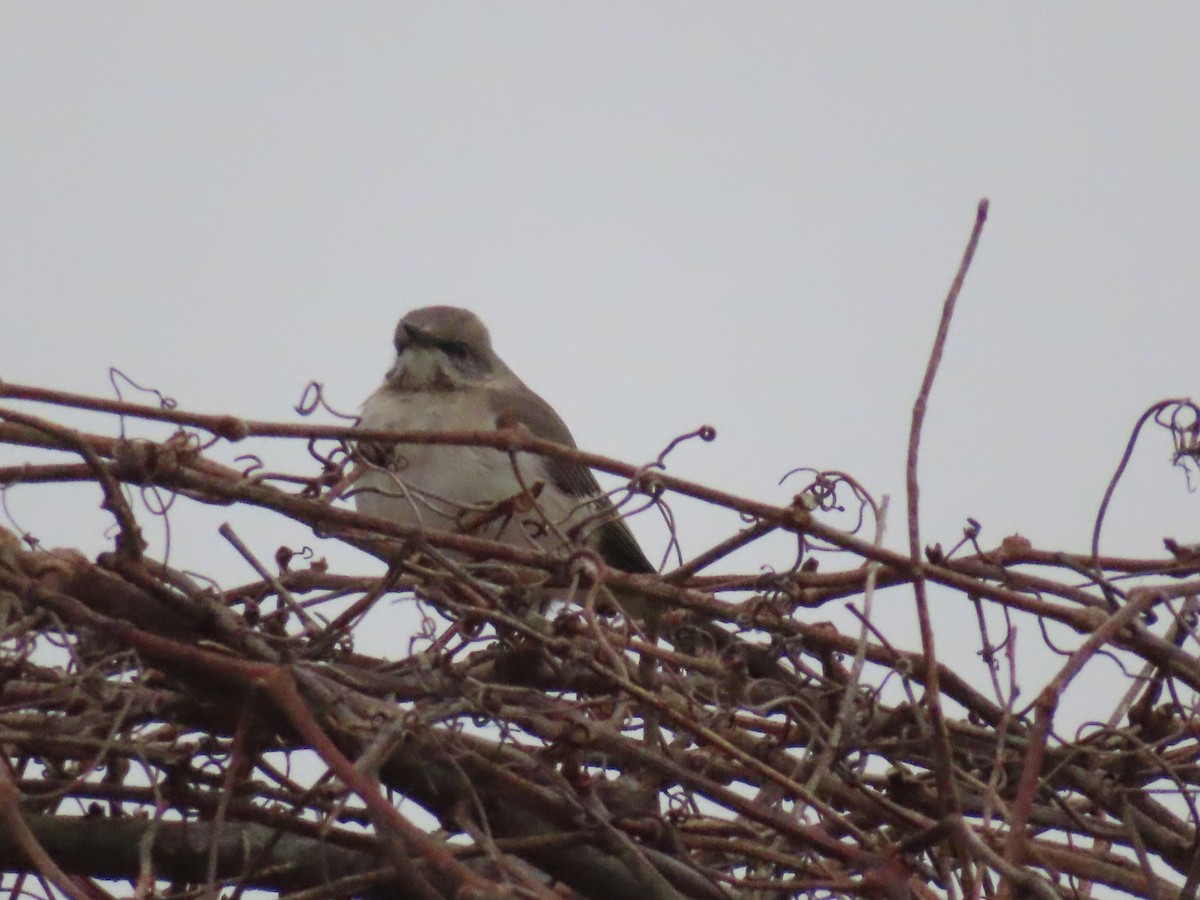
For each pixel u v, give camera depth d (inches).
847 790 417.7
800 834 365.7
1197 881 399.9
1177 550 447.2
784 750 434.3
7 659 361.1
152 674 382.0
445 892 369.1
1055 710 375.6
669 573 430.6
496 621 398.0
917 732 438.9
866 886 356.8
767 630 434.9
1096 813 457.7
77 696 372.2
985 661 420.8
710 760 422.6
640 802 395.5
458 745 372.2
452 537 407.8
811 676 437.1
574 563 414.3
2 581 344.5
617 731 397.1
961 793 439.8
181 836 378.6
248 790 382.3
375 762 343.6
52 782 377.1
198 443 393.4
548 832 375.2
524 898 331.9
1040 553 439.8
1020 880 344.5
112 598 362.3
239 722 353.7
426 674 387.2
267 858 366.9
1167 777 435.2
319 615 394.9
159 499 379.6
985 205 385.1
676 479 414.6
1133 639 415.8
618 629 454.3
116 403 380.2
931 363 386.3
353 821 397.4
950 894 367.6
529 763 381.4
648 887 373.1
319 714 358.3
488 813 373.7
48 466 379.2
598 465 415.5
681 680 429.7
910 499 381.4
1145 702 448.8
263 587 424.5
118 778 385.4
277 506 391.5
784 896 381.7
